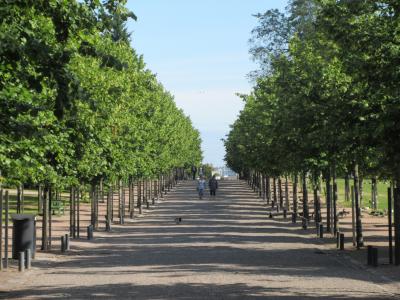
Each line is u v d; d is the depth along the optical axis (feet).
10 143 57.62
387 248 109.09
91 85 106.42
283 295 59.77
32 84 44.91
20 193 161.17
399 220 84.64
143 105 185.06
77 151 98.22
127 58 164.25
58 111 45.52
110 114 116.88
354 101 80.38
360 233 108.99
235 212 218.18
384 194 292.81
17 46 42.63
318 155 130.72
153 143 203.10
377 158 83.10
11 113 49.96
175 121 335.88
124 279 72.43
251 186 398.42
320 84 111.75
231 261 91.35
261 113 175.52
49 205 110.42
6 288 66.44
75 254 103.40
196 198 303.27
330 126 83.92
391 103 69.72
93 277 74.79
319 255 100.01
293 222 174.40
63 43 46.37
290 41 132.87
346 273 78.07
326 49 113.91
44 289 65.36
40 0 44.01
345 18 76.69
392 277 74.08
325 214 204.54
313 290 63.31
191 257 97.14
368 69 72.23
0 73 47.16
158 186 320.29
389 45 71.72
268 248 111.04
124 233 146.61
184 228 158.20
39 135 51.57
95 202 154.30
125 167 152.15
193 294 60.44
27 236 93.50
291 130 126.52
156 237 135.54
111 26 45.98
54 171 96.32
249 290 63.10
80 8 44.73
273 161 170.81
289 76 118.83
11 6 43.09
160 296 59.26
